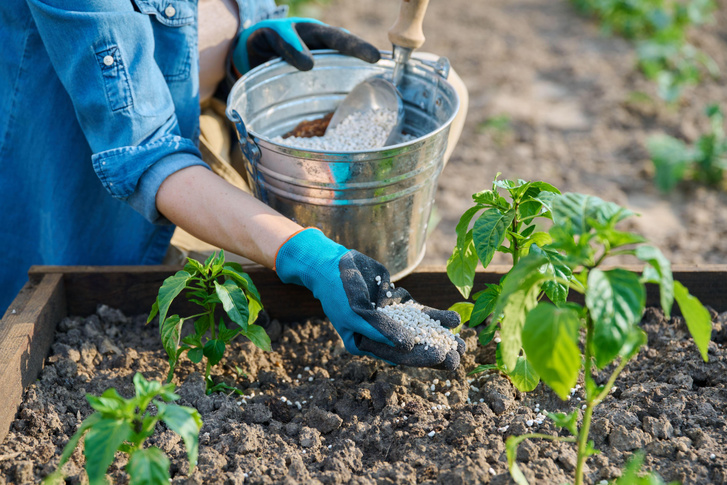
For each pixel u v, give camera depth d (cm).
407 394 174
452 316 168
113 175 172
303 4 576
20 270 228
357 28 574
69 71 174
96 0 167
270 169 178
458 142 426
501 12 628
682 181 395
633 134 436
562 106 470
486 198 168
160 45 196
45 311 185
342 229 183
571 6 641
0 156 209
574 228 124
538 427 162
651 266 119
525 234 171
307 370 188
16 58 197
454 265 175
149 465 126
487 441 156
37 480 145
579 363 119
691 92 486
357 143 203
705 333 125
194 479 145
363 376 181
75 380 178
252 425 164
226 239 172
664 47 495
